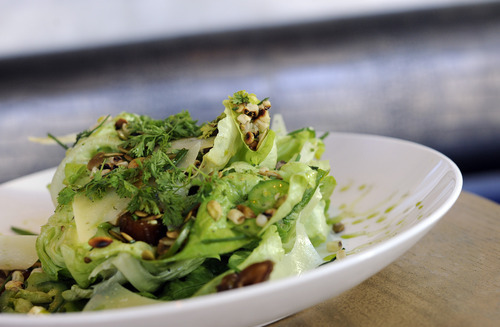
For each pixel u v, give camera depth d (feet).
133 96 3.51
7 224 1.55
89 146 1.39
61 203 1.20
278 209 1.10
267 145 1.28
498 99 3.57
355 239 1.37
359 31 3.57
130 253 1.10
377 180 1.55
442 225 1.44
